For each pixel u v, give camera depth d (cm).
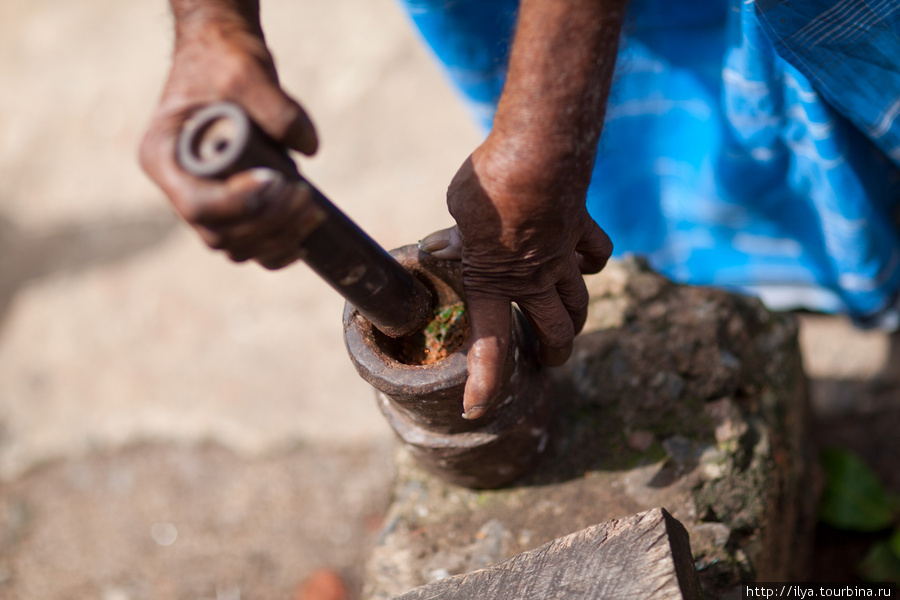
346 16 409
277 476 279
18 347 337
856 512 207
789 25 140
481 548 148
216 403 298
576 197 105
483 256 110
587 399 161
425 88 369
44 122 423
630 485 150
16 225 385
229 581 261
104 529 280
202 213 77
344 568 256
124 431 300
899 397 237
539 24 95
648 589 104
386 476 271
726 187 207
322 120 373
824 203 190
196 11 91
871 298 216
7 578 275
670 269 249
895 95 149
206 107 84
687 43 189
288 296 321
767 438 156
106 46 448
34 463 301
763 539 148
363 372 117
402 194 337
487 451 137
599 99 99
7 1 496
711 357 162
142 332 326
